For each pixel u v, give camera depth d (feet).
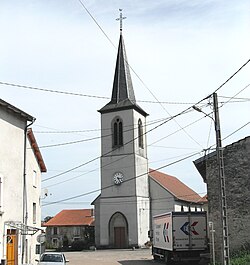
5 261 81.71
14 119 92.27
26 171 98.89
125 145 207.31
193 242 105.60
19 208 91.91
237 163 88.28
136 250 184.14
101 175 208.74
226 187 88.02
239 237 85.71
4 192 85.97
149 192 215.72
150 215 213.25
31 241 101.19
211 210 88.43
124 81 216.95
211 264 86.43
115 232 201.57
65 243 238.68
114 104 212.84
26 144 97.50
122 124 209.87
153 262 120.47
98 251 187.52
